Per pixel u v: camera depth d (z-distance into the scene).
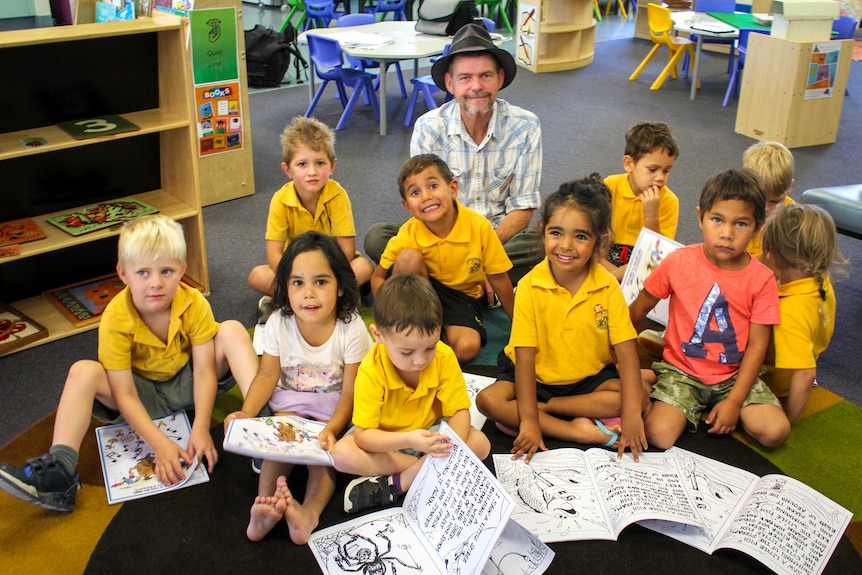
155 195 2.99
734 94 6.06
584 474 1.89
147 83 2.90
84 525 1.76
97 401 1.95
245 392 2.00
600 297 2.00
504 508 1.54
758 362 2.07
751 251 2.52
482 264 2.44
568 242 1.91
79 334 2.63
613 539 1.71
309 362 1.97
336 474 1.88
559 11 6.97
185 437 2.02
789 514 1.74
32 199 2.79
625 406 1.97
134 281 1.86
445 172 2.28
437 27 5.24
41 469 1.72
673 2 7.48
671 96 6.06
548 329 2.02
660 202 2.72
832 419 2.19
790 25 4.57
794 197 3.96
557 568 1.63
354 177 4.17
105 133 2.60
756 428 2.02
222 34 3.50
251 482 1.91
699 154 4.64
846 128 5.22
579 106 5.75
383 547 1.66
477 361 2.44
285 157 2.57
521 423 1.97
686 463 1.95
